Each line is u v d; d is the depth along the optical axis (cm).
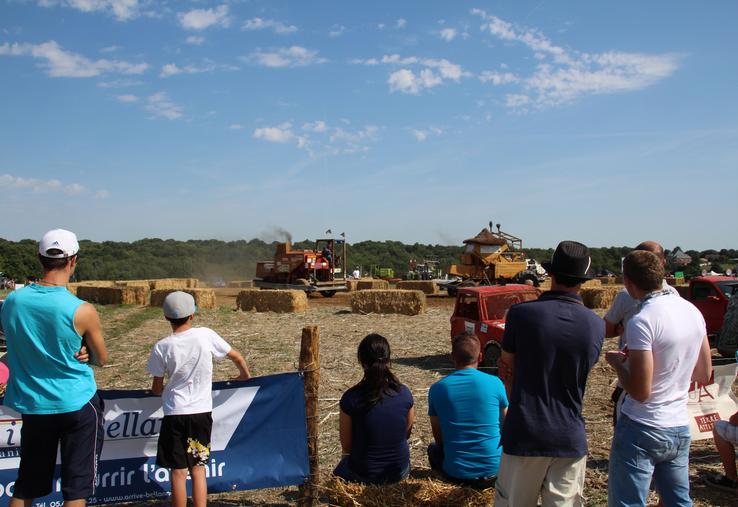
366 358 444
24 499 377
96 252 6875
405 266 7606
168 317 439
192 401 433
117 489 474
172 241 7306
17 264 4903
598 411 742
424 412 745
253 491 532
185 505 434
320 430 679
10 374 382
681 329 349
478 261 2528
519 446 340
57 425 375
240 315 1944
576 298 352
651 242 455
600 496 488
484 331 959
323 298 2734
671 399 352
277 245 2916
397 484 435
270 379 489
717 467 556
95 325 383
